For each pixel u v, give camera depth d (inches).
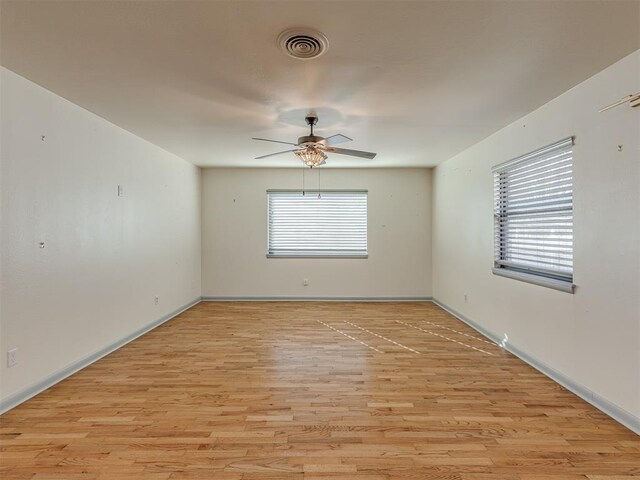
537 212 132.6
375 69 97.3
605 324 98.3
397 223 256.8
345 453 80.6
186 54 89.7
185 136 167.2
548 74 100.8
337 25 77.0
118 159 152.9
